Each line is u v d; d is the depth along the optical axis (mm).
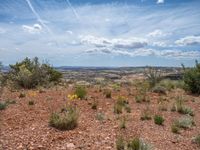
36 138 5754
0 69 12695
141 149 5395
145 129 7211
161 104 10578
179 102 10453
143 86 15312
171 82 17234
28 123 6895
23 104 9305
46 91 12836
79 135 6199
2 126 6461
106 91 12750
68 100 10391
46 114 7969
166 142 6250
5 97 10609
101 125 7246
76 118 6922
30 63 16484
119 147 5453
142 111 9492
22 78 14664
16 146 5207
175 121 7965
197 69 15391
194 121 8539
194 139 6410
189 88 14820
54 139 5785
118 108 9109
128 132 6789
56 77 17719
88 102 10352
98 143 5766
